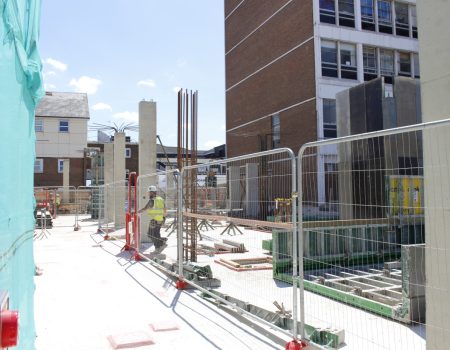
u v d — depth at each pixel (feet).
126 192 62.34
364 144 37.78
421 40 13.30
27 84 10.71
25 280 11.01
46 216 63.57
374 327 17.58
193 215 24.35
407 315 17.80
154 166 46.65
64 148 137.39
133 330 17.38
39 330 17.43
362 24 94.63
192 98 32.01
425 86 13.15
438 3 12.73
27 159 11.09
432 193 12.82
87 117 139.13
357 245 29.63
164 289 24.50
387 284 23.04
